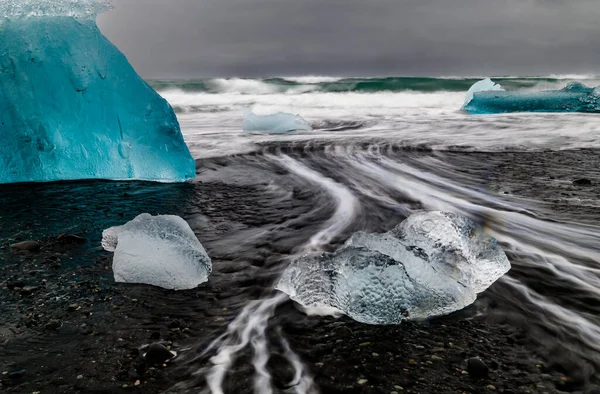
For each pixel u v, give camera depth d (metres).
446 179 5.13
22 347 1.89
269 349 1.91
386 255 2.28
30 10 4.88
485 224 3.55
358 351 1.90
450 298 2.26
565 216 3.70
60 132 4.78
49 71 4.75
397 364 1.81
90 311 2.20
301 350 1.91
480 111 13.22
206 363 1.81
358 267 2.26
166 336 2.00
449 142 7.71
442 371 1.77
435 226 2.68
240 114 13.52
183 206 4.06
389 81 22.34
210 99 17.52
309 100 17.83
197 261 2.61
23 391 1.62
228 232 3.40
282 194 4.52
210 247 3.09
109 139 4.93
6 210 3.82
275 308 2.26
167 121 5.05
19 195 4.29
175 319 2.15
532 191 4.51
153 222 2.78
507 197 4.32
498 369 1.78
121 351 1.88
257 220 3.69
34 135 4.70
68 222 3.53
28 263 2.75
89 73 4.82
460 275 2.43
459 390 1.65
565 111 12.45
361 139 8.17
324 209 4.02
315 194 4.52
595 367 1.79
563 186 4.64
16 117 4.68
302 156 6.63
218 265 2.79
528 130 8.88
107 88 4.88
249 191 4.63
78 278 2.56
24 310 2.20
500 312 2.23
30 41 4.79
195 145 7.54
